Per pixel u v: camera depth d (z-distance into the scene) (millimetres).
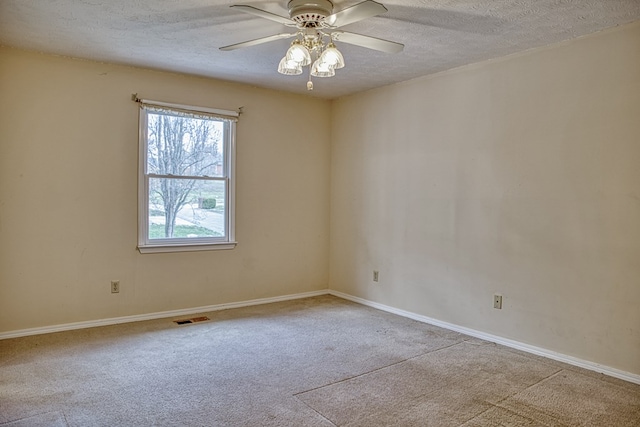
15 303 3564
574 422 2340
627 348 2910
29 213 3596
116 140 3943
